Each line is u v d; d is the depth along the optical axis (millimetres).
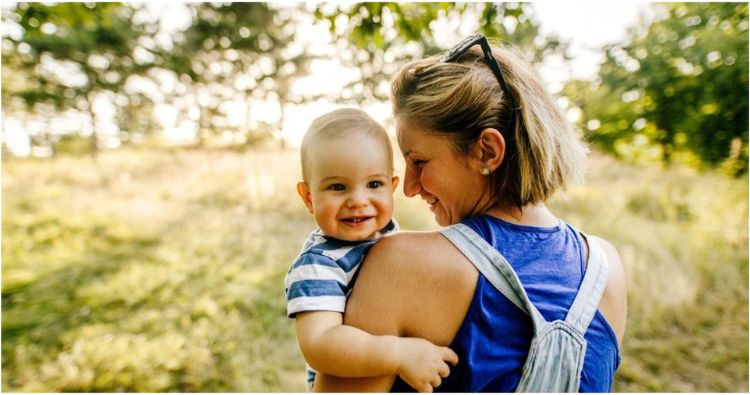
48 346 4043
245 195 9477
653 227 6129
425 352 887
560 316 912
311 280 1039
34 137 18641
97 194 10352
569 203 7254
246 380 3559
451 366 905
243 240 6797
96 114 19344
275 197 9195
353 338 929
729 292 4691
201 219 7957
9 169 12664
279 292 5082
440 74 1040
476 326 894
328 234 1149
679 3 8781
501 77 1018
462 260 925
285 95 20922
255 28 19922
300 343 988
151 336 4168
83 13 4289
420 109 1038
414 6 3758
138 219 8078
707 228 6070
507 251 948
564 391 896
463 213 1088
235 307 4680
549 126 1043
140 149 17797
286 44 20719
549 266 957
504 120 1007
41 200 9516
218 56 20750
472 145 1012
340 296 1033
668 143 9289
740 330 4082
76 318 4543
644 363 3723
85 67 17828
